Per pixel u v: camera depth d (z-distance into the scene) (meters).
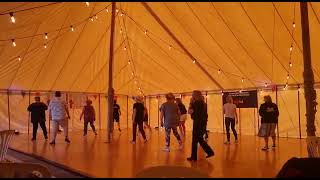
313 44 8.25
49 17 8.45
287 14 7.58
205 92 13.41
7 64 10.29
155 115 15.41
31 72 11.37
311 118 5.64
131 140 9.95
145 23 9.90
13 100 12.44
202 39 9.51
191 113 6.39
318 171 2.32
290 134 11.30
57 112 9.04
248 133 12.39
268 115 7.94
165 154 7.02
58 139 10.30
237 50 9.55
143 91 15.41
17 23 8.08
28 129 12.70
